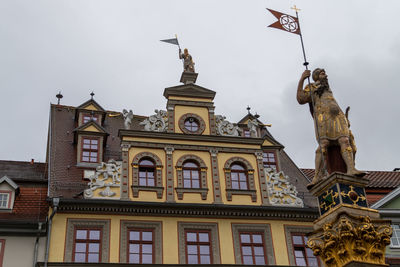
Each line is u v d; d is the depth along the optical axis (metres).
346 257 12.65
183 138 27.34
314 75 15.38
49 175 25.92
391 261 24.75
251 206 25.91
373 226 12.83
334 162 14.43
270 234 25.67
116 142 29.98
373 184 30.45
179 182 26.11
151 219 24.83
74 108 32.59
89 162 27.48
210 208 25.48
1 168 27.80
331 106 14.54
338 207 13.04
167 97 28.78
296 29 16.83
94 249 23.55
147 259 23.83
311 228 26.27
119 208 24.59
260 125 32.12
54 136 29.31
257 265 24.38
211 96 29.20
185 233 24.84
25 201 24.53
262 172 27.39
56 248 23.09
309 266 25.30
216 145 27.64
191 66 31.09
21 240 22.98
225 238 25.09
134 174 25.81
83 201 24.17
